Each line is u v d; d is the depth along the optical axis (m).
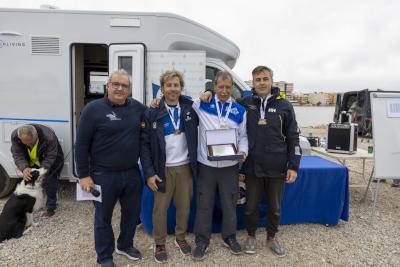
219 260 2.93
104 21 4.15
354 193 4.98
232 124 2.81
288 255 3.04
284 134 2.87
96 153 2.49
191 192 2.88
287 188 3.54
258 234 3.45
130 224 2.78
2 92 4.12
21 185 3.46
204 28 4.51
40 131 3.66
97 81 5.89
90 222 3.74
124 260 2.88
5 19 4.04
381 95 3.91
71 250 3.08
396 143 3.89
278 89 2.86
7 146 4.17
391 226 3.72
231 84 2.77
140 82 4.17
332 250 3.14
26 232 3.43
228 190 2.86
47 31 4.09
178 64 4.22
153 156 2.66
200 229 2.92
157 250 2.89
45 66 4.12
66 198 4.53
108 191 2.53
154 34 4.21
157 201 2.78
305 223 3.74
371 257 3.02
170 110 2.72
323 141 5.41
